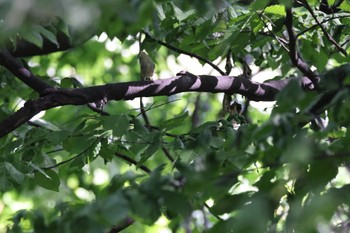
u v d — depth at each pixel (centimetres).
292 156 462
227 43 839
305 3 809
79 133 822
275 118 480
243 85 856
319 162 478
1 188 836
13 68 782
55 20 593
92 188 1655
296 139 491
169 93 824
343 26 918
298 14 908
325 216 441
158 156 1652
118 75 1916
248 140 496
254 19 815
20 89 1162
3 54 774
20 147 891
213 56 872
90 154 814
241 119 870
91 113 1019
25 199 1680
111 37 814
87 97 782
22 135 930
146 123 1012
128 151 909
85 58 1844
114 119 792
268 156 490
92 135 822
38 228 497
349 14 880
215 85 844
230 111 923
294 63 813
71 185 1714
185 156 679
